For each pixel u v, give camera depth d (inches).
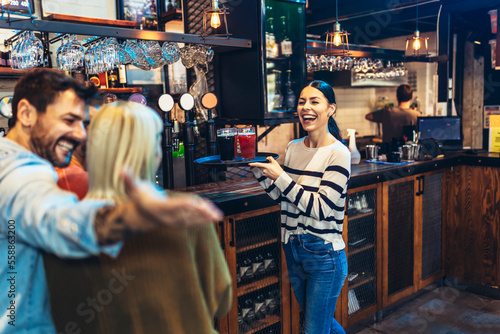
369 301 123.3
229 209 88.9
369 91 251.1
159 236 30.0
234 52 118.6
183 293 31.2
